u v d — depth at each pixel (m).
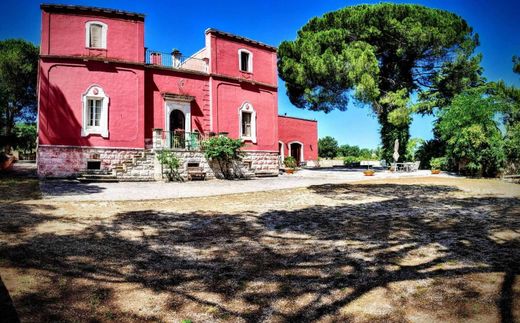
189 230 5.66
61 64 14.97
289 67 25.62
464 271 3.56
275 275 3.56
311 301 2.90
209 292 3.10
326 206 8.30
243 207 8.12
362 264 3.89
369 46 23.22
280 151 29.38
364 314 2.64
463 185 13.54
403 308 2.73
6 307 2.64
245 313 2.69
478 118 18.30
